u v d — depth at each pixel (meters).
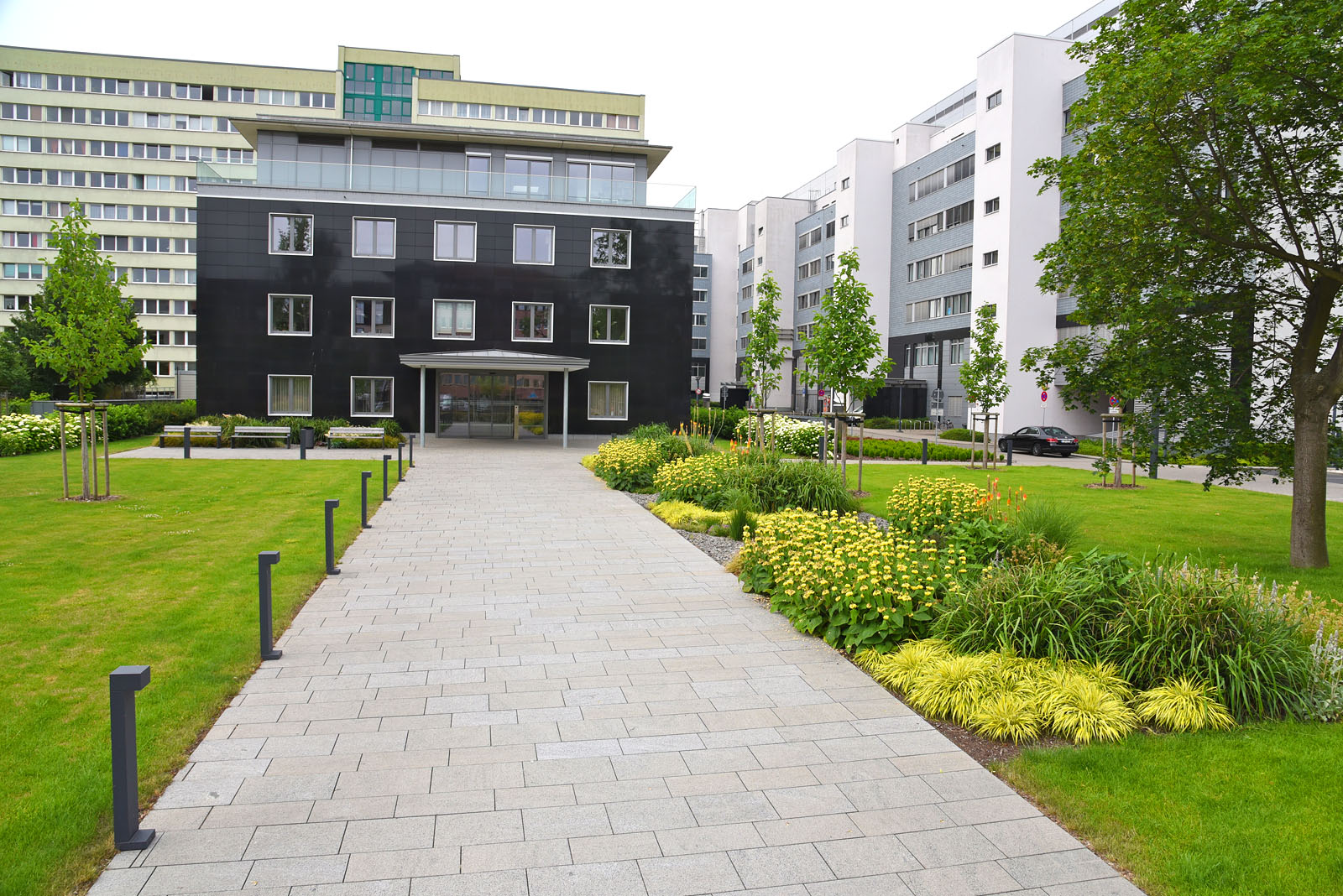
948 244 50.09
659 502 14.95
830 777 4.57
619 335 31.77
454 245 30.52
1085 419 42.94
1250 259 9.74
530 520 13.23
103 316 24.61
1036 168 10.61
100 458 22.08
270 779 4.43
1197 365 9.77
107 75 65.69
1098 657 5.78
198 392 29.22
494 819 4.07
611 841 3.88
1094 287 9.89
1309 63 7.55
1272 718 5.24
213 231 29.22
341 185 29.88
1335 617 6.92
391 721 5.25
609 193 31.62
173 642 6.53
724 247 82.56
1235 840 3.82
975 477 21.61
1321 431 9.49
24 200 65.81
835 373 16.94
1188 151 9.21
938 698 5.46
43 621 7.03
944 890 3.53
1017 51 41.81
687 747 4.94
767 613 7.88
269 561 6.36
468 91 56.16
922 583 6.99
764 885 3.55
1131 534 12.30
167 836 3.84
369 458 23.47
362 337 30.02
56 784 4.19
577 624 7.47
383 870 3.61
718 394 77.12
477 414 30.98
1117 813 4.08
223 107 66.31
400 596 8.40
